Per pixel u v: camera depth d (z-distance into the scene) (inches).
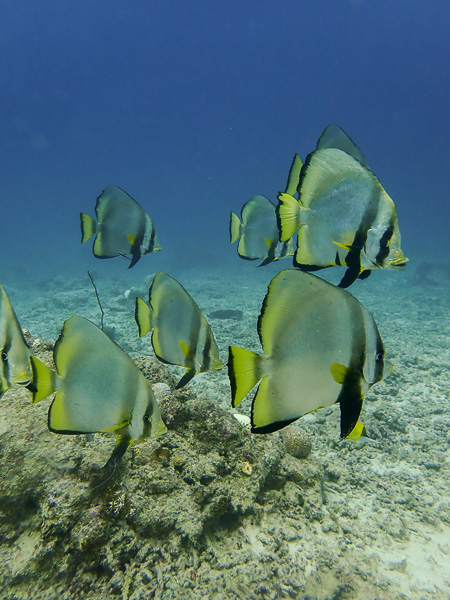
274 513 62.9
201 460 60.5
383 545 65.4
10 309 40.3
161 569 47.8
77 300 303.0
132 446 56.7
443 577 60.7
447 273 450.6
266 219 66.6
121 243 75.9
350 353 28.3
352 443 96.9
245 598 49.9
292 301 27.5
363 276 38.3
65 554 46.3
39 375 34.6
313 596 53.4
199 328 52.0
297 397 27.6
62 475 50.1
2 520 48.1
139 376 37.9
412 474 87.7
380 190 35.7
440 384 138.9
